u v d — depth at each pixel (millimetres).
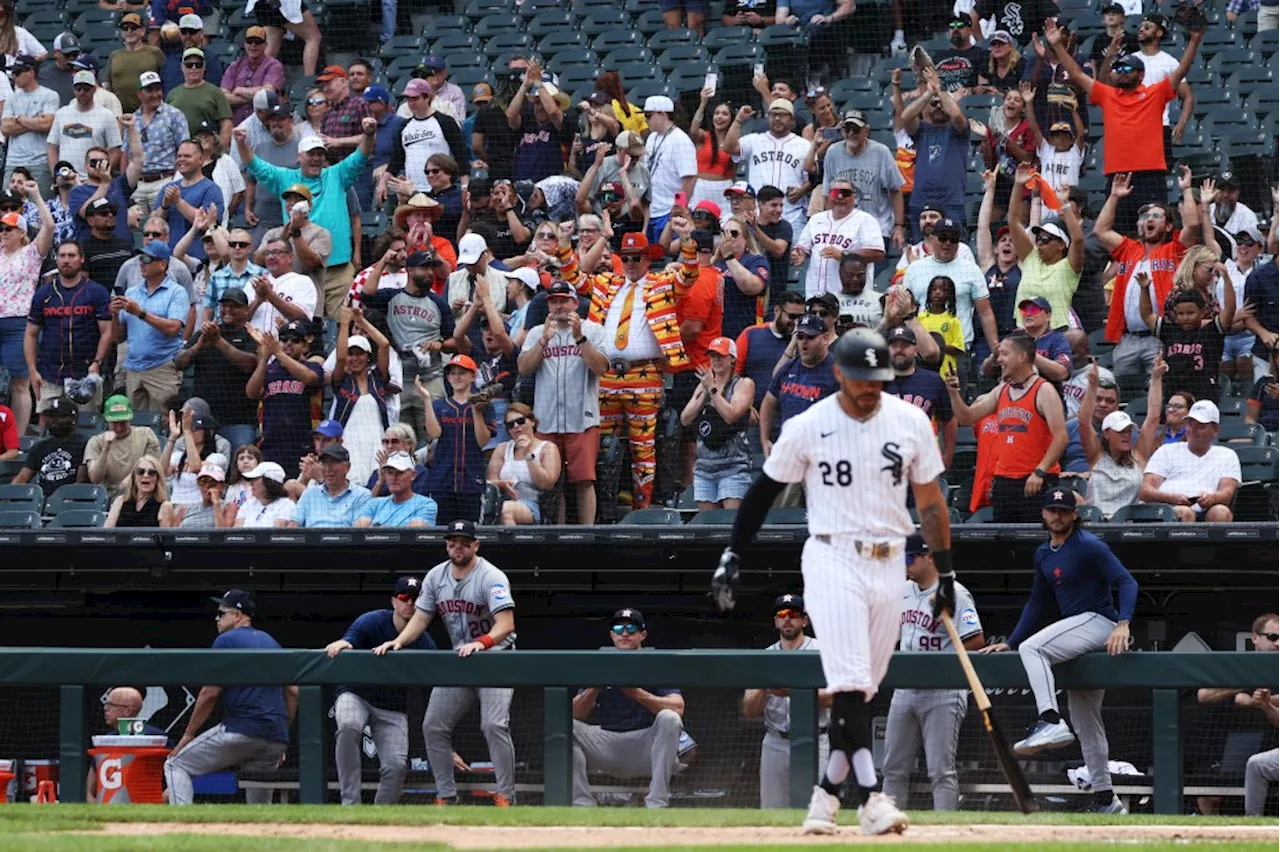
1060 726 38812
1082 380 47750
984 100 64875
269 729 39031
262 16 74250
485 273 52375
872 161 57188
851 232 51969
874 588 24344
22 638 47594
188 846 23625
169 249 56031
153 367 54250
